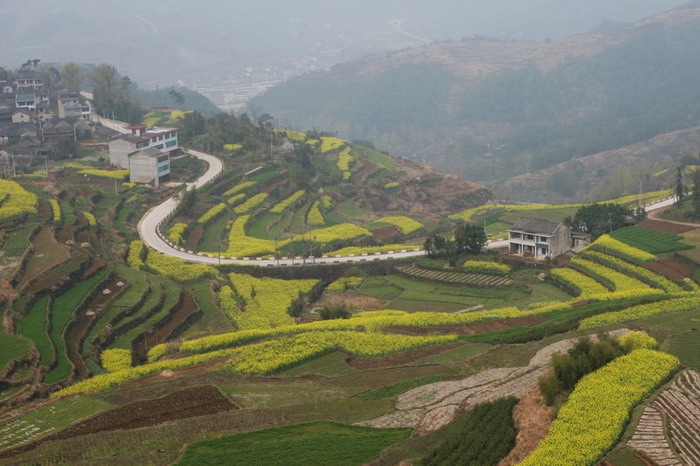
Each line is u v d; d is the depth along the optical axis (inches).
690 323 3361.2
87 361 3395.7
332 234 6589.6
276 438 2429.9
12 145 7593.5
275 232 6648.6
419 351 3457.2
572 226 5826.8
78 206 5964.6
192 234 6210.6
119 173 7126.0
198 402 2795.3
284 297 4847.4
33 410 2748.5
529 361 3127.5
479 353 3373.5
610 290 4542.3
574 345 2883.9
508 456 2172.7
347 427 2522.1
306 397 2869.1
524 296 4825.3
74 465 2206.0
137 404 2778.1
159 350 3597.4
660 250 4955.7
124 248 5290.4
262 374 3176.7
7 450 2358.5
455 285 5211.6
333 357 3400.6
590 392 2377.0
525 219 5575.8
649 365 2591.0
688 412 2282.2
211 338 3700.8
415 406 2696.9
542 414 2354.8
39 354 3228.3
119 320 3937.0
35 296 3873.0
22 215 5054.1
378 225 7327.8
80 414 2699.3
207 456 2283.5
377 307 4847.4
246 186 7583.7
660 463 2006.6
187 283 4936.0
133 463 2237.9
